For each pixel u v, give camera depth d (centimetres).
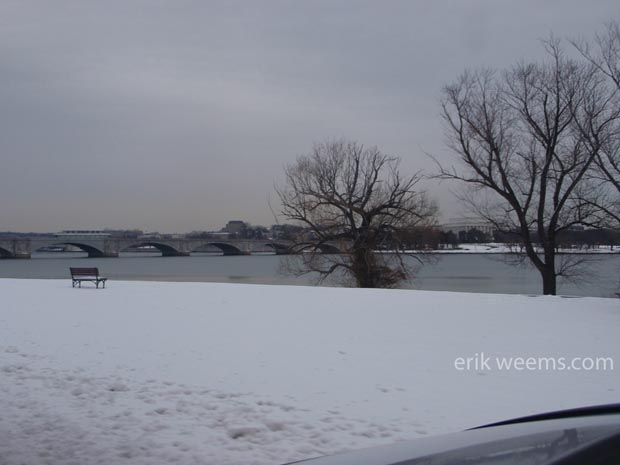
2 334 1332
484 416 704
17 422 683
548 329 1395
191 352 1115
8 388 838
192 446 602
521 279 4706
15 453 586
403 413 717
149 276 4569
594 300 2045
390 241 4109
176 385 855
